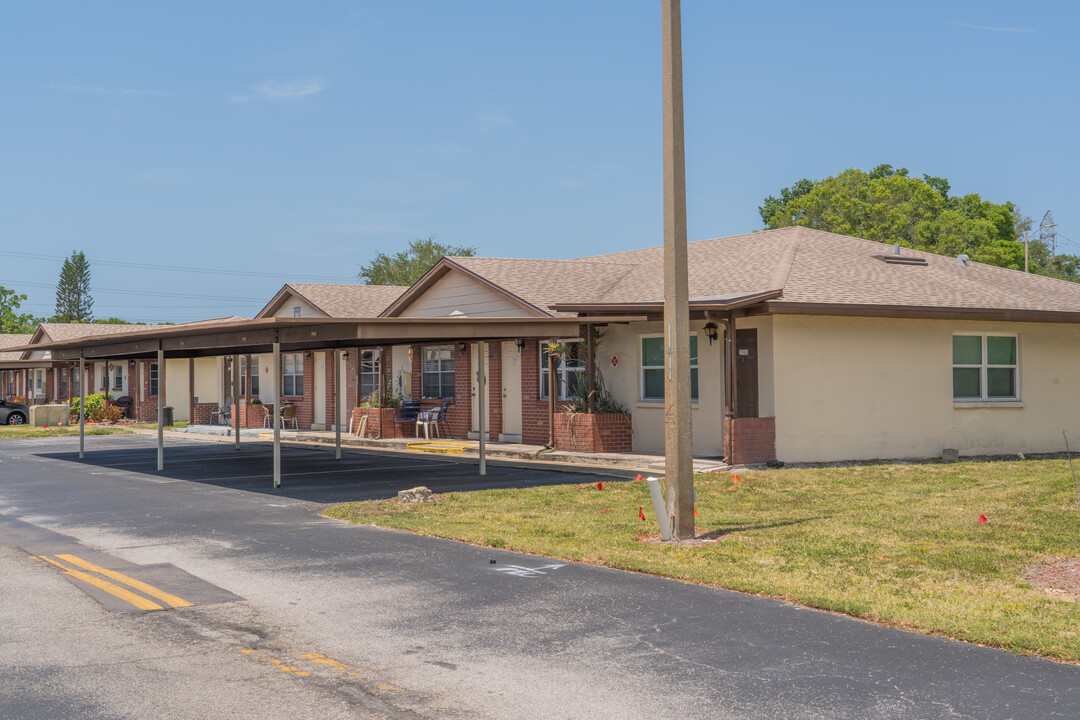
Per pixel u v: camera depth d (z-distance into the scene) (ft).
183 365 149.69
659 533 37.01
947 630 22.85
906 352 63.93
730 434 58.13
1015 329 68.39
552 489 51.34
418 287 89.76
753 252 74.54
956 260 82.53
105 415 146.92
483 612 25.08
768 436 59.16
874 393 62.64
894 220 186.60
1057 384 69.92
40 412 138.21
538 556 32.81
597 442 66.74
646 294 70.33
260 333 55.21
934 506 43.19
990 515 40.34
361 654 21.49
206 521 41.45
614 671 20.18
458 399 85.46
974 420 66.28
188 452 84.74
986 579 28.55
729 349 58.34
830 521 39.24
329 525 40.06
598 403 69.00
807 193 217.97
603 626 23.67
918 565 30.50
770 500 45.73
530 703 18.33
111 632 23.38
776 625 23.76
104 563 31.99
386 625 23.85
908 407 63.82
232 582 28.81
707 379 62.95
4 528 40.16
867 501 45.11
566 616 24.66
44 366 184.44
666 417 35.63
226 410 126.11
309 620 24.36
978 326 66.90
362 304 109.19
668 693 18.84
